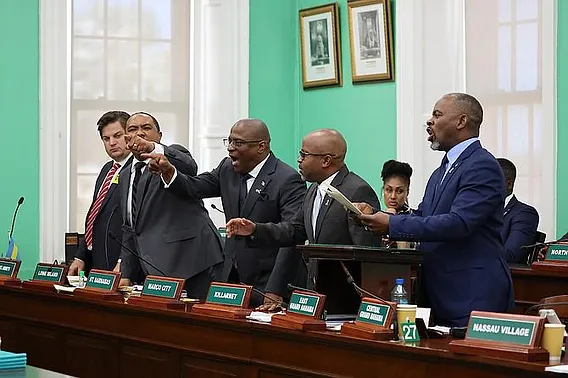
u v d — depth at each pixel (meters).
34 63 8.91
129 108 9.43
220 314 4.59
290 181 5.55
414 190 8.60
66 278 5.95
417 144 8.61
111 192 6.53
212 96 9.44
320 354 4.04
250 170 5.61
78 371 5.45
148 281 5.13
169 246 5.71
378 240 5.05
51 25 8.95
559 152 7.84
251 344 4.39
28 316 5.86
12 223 8.26
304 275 5.26
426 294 4.64
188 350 4.71
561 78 7.85
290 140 9.71
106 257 6.46
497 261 4.55
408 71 8.67
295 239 5.25
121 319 5.16
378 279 4.55
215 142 9.41
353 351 3.90
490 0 8.41
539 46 8.09
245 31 9.46
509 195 6.95
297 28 9.69
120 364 5.16
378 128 8.97
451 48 8.62
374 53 8.95
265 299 5.21
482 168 4.50
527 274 6.14
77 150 9.21
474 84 8.52
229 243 5.75
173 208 5.77
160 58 9.53
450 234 4.40
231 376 4.48
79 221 9.19
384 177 6.76
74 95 9.22
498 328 3.45
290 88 9.72
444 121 4.62
